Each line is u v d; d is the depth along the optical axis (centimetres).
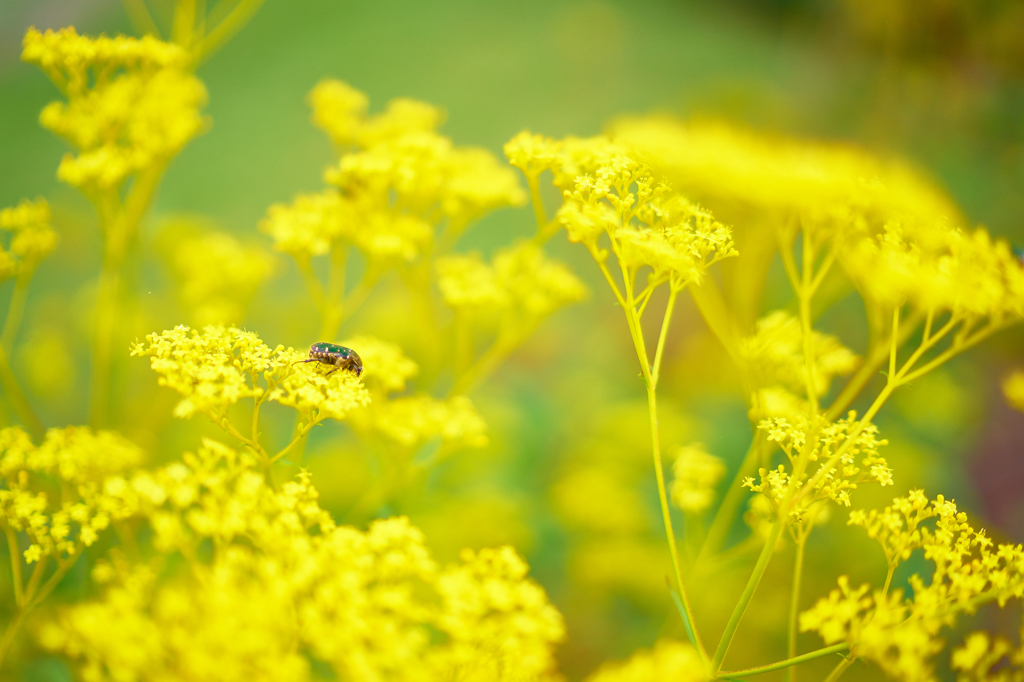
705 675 41
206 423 50
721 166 43
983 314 42
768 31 154
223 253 52
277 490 42
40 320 55
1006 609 47
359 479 50
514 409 59
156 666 39
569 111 141
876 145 94
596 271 83
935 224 44
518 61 153
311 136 125
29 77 129
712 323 47
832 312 68
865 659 40
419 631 40
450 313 59
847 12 116
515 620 40
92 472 43
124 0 50
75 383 54
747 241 47
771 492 42
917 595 40
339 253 48
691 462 50
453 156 49
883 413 60
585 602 49
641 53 151
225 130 129
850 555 50
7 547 45
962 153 95
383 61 155
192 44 50
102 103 47
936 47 103
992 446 60
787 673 43
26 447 43
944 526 41
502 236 98
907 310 50
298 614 39
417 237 48
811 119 108
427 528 48
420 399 48
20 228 46
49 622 42
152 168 48
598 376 66
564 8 163
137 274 49
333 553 40
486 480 54
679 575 41
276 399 41
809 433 42
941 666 46
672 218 43
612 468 53
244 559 40
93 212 66
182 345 41
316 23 163
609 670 42
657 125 45
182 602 39
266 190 112
